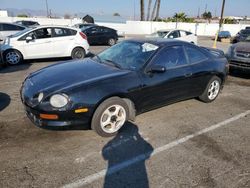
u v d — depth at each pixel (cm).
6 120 418
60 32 966
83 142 358
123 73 384
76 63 444
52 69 416
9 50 884
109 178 286
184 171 303
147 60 409
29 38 901
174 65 444
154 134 391
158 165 313
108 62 436
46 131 384
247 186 281
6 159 311
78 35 1004
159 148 352
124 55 442
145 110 423
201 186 278
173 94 451
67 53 982
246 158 336
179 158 329
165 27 3425
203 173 301
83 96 337
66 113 332
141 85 390
